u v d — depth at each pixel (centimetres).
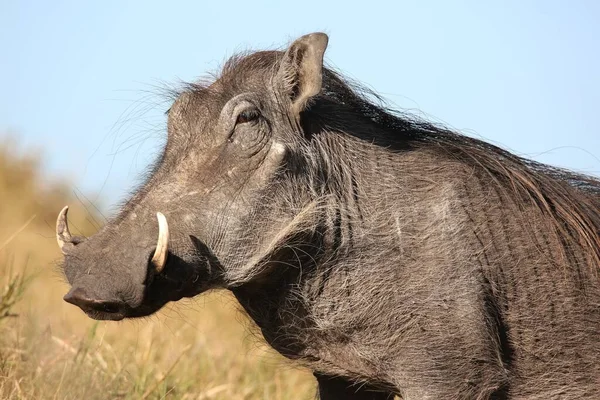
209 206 1711
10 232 4609
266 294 1811
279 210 1748
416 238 1761
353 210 1794
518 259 1781
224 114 1748
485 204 1805
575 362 1792
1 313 2400
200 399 2392
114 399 2230
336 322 1772
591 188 1988
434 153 1853
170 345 2755
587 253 1823
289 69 1812
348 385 1909
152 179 1747
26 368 2264
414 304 1736
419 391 1731
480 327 1720
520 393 1784
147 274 1605
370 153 1845
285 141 1770
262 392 2625
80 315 3203
